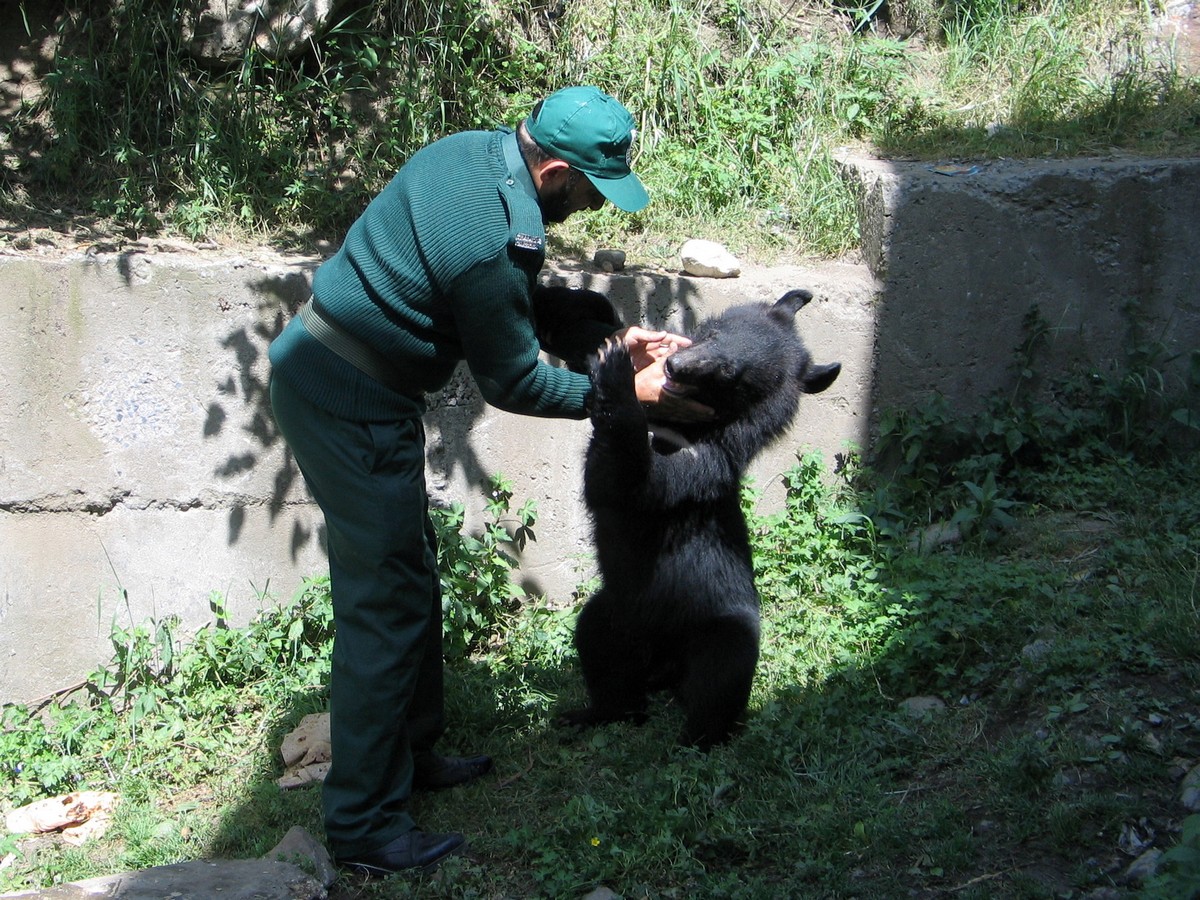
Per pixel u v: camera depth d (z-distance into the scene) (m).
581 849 3.98
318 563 5.80
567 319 4.64
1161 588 4.98
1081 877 3.62
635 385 4.22
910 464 6.50
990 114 7.55
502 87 7.19
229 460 5.58
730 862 3.97
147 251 5.68
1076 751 4.12
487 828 4.30
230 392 5.53
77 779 4.96
